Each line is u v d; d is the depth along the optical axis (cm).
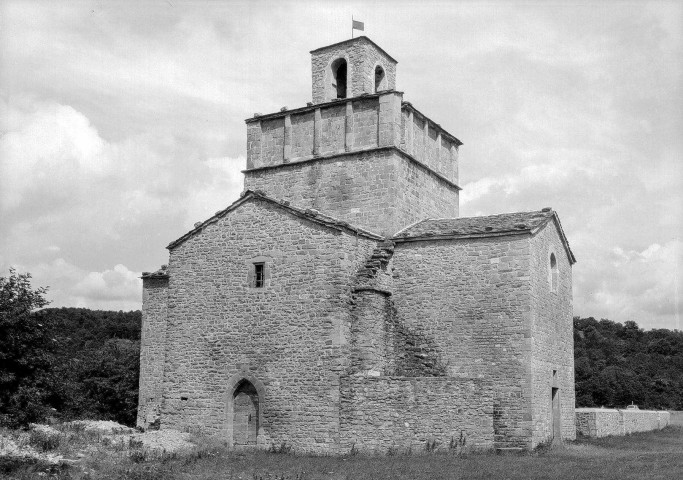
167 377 2997
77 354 4753
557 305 3112
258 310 2855
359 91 3334
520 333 2741
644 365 9369
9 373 2525
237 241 2947
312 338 2730
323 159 3266
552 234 3097
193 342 2969
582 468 2195
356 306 2758
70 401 2808
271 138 3431
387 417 2569
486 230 2841
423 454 2511
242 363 2850
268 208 2903
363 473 2094
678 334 11438
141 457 2200
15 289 2639
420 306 2911
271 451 2664
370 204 3138
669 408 7812
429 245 2939
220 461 2308
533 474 2059
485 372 2769
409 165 3247
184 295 3020
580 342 11081
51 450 2183
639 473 2083
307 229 2811
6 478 1791
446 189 3606
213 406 2883
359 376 2625
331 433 2625
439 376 2744
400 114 3219
